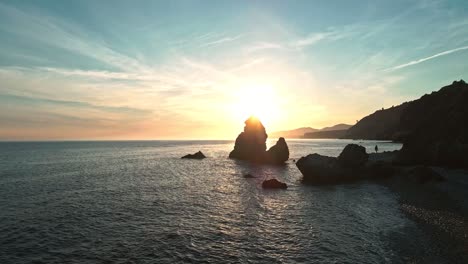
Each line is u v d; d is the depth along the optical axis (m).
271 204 31.73
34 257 18.14
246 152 92.12
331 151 123.69
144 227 23.84
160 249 19.31
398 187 39.50
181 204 31.83
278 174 57.59
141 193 37.88
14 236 21.64
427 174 41.78
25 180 47.78
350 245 19.58
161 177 52.94
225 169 66.12
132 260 17.67
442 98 89.56
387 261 17.00
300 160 48.94
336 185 43.47
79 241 20.72
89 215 27.25
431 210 27.00
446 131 57.50
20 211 28.48
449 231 21.36
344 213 27.66
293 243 20.19
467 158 49.78
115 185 43.91
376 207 29.53
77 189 40.34
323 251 18.70
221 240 20.89
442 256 17.31
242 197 35.47
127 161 85.19
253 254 18.47
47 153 120.88
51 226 23.98
